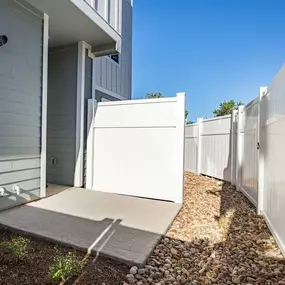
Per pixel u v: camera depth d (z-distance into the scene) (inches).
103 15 183.2
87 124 207.2
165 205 160.1
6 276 73.0
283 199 97.0
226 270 84.9
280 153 103.5
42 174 161.2
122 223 122.4
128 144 189.8
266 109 132.0
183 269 85.0
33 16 149.3
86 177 205.5
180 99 172.4
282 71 98.2
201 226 127.4
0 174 131.1
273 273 81.3
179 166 171.6
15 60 138.1
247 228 123.0
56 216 128.3
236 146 222.1
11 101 136.4
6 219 120.1
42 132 159.0
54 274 70.5
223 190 214.4
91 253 90.5
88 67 215.6
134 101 187.5
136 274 78.7
